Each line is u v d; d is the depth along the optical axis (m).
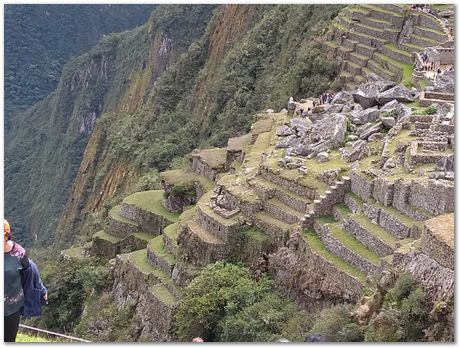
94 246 56.66
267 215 38.94
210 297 35.91
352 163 38.09
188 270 40.12
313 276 32.47
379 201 32.88
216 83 117.31
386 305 23.59
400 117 41.88
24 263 18.09
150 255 46.47
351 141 41.72
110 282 50.81
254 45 115.12
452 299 21.58
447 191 28.75
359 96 48.44
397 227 30.36
